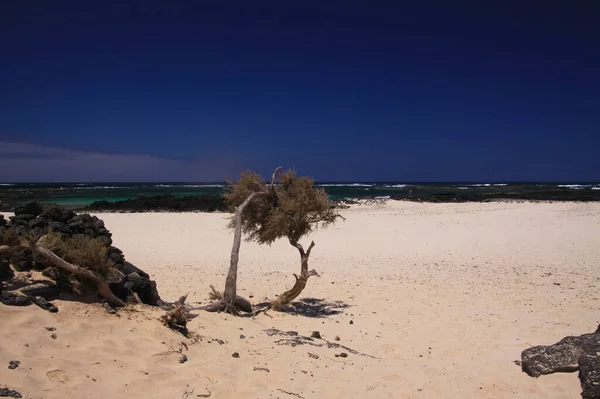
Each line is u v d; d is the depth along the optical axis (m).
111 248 8.05
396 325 8.98
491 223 25.14
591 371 5.50
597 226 22.86
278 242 20.06
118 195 59.16
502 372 6.35
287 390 5.35
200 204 36.59
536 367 6.16
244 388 5.24
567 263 15.89
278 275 14.21
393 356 7.12
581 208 31.45
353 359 6.76
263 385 5.40
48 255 6.26
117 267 7.71
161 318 6.63
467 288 12.41
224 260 16.44
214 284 12.08
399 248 19.03
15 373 4.45
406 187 95.88
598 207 32.09
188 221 25.83
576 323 8.95
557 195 51.22
